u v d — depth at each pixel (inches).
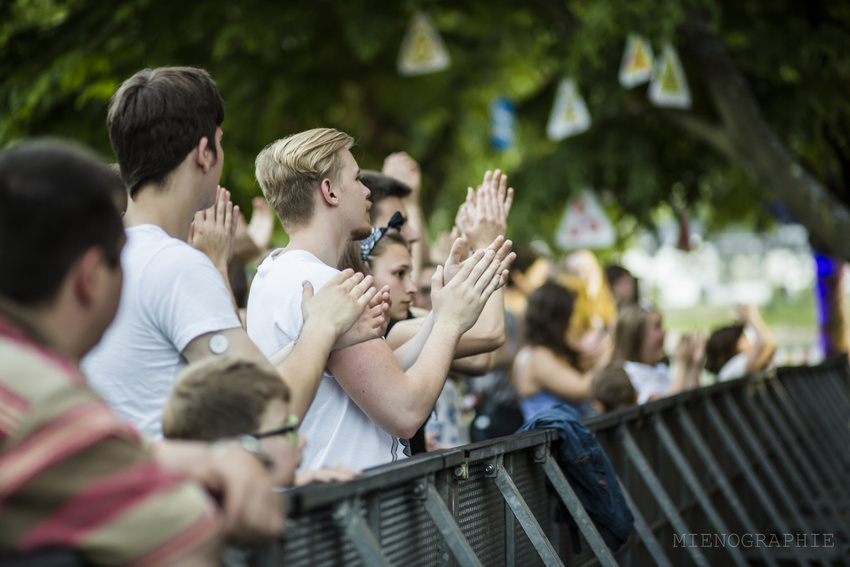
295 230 217.3
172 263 164.1
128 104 176.6
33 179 100.1
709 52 798.5
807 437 555.2
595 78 866.1
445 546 197.8
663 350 493.4
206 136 180.7
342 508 153.3
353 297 176.2
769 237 1155.9
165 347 162.9
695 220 1029.8
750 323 568.7
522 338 438.0
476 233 262.1
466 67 1197.1
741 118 792.3
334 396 200.4
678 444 394.0
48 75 768.3
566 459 256.4
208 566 95.0
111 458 92.0
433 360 198.8
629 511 264.1
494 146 977.5
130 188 177.5
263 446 132.6
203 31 882.1
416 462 179.0
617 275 625.9
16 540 88.6
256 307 207.2
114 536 90.0
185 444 112.8
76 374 97.5
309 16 910.4
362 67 1009.5
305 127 1008.9
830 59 815.1
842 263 813.9
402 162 364.8
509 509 230.5
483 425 428.8
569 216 916.6
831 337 925.2
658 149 935.0
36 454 89.2
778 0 856.9
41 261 99.7
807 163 851.4
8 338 97.2
